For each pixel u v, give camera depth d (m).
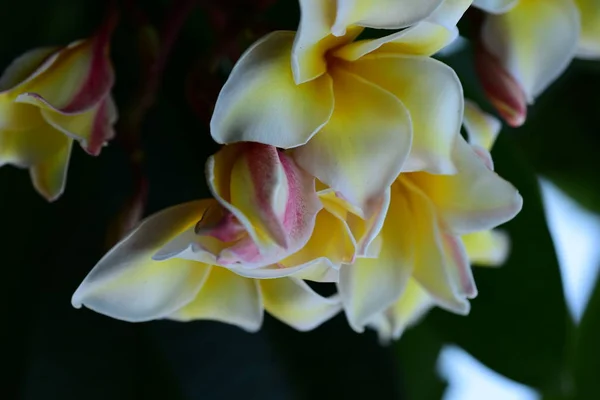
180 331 0.42
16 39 0.42
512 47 0.36
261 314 0.34
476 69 0.37
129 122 0.36
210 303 0.34
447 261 0.34
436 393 0.50
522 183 0.41
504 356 0.42
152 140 0.43
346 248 0.32
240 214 0.30
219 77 0.38
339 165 0.31
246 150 0.31
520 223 0.42
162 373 0.42
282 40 0.31
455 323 0.42
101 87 0.35
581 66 0.46
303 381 0.42
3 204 0.42
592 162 0.49
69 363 0.41
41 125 0.34
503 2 0.34
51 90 0.34
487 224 0.33
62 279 0.42
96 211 0.43
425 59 0.32
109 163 0.43
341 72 0.32
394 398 0.42
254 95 0.31
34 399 0.41
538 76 0.36
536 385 0.42
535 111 0.48
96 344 0.42
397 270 0.34
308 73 0.31
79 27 0.43
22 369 0.41
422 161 0.32
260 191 0.30
